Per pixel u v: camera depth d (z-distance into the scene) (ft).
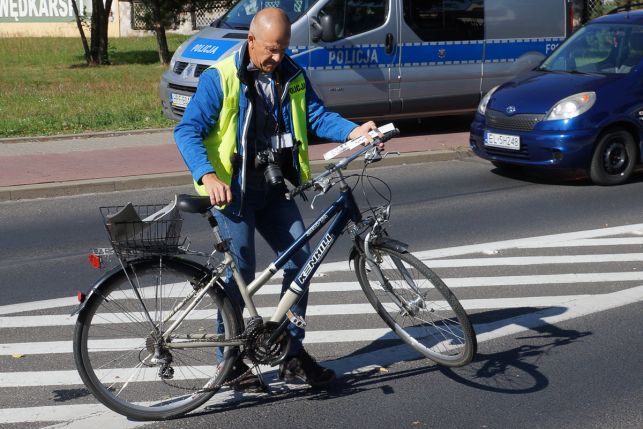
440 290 16.14
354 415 15.80
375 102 44.65
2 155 40.29
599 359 18.25
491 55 47.24
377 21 44.16
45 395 16.74
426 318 16.70
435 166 40.11
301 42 42.50
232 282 15.90
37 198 34.04
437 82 45.98
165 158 39.88
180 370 15.84
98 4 82.89
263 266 25.09
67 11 118.11
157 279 15.30
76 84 67.82
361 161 39.60
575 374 17.52
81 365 15.06
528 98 35.94
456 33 46.11
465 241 27.58
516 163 36.11
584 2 75.51
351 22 43.55
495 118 36.47
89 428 15.34
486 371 17.70
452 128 49.03
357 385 17.08
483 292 22.63
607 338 19.39
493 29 47.11
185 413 15.78
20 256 26.48
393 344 19.16
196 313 15.60
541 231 28.84
